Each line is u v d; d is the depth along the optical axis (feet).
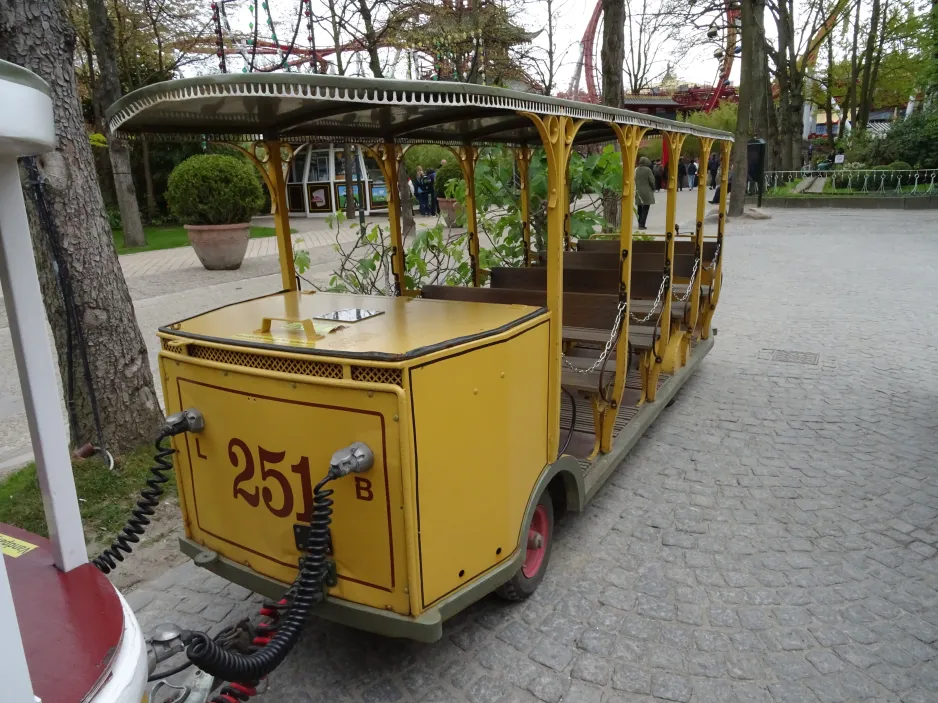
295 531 8.25
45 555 6.29
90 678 4.60
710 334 21.40
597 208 29.81
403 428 7.18
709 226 54.80
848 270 35.01
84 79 68.49
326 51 49.06
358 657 9.32
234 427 8.48
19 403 19.45
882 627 9.44
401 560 7.60
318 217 81.30
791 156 92.48
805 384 19.51
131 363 14.30
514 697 8.47
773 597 10.19
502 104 8.09
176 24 61.16
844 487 13.48
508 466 8.80
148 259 47.44
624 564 11.19
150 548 12.07
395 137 14.46
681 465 14.78
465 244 24.52
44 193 12.70
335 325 9.00
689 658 9.00
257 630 7.85
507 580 8.96
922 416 16.83
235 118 10.37
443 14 47.93
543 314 9.55
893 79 111.14
